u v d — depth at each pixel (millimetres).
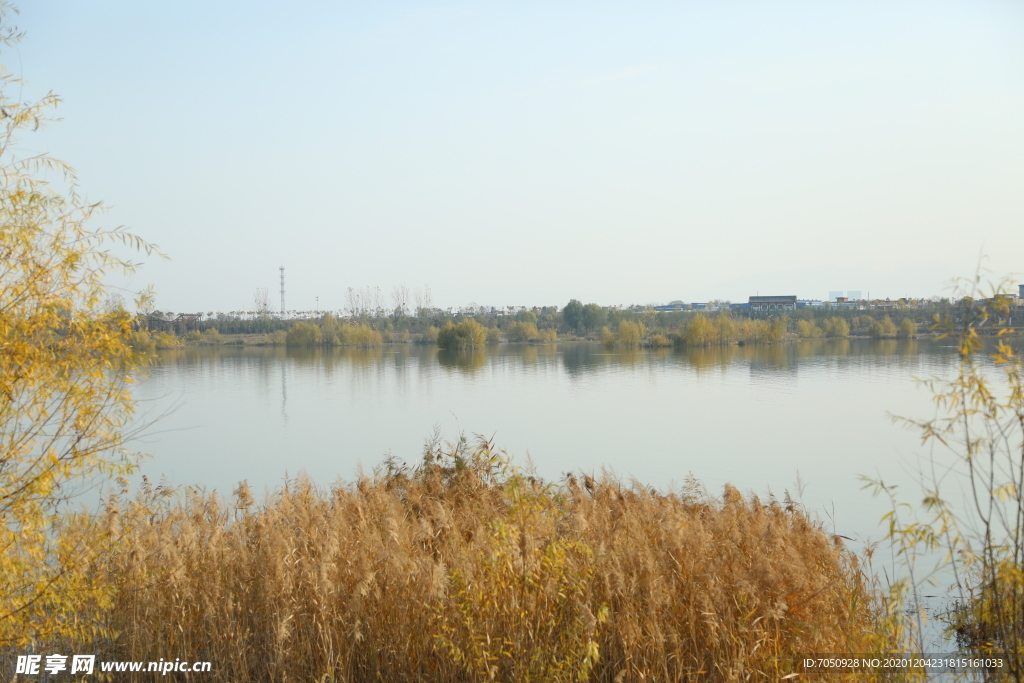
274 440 34938
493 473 13273
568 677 7973
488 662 8164
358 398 52594
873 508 20031
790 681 7492
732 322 124938
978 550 7102
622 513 11242
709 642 7715
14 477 7676
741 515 10414
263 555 9328
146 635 9047
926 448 29641
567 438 34281
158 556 9664
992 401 6539
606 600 8336
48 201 7922
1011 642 6676
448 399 51438
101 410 8047
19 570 7789
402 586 8945
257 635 9094
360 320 170125
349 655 8633
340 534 10094
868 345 108250
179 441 34750
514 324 146500
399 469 15156
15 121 7785
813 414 41781
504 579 8398
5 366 7453
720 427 37531
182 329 126938
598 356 100000
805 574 8273
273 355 109688
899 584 7672
